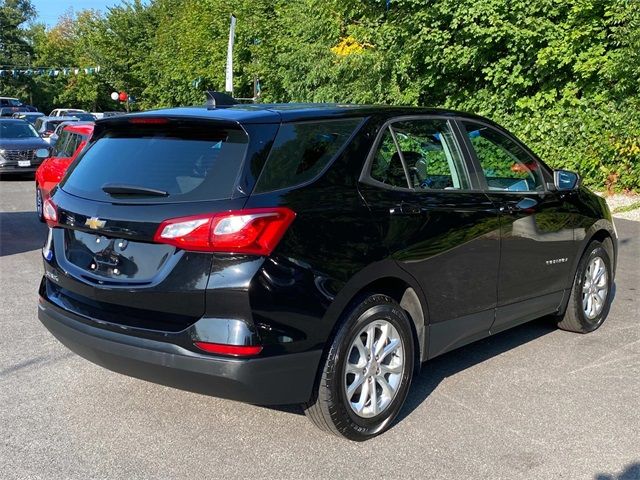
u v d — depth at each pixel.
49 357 5.08
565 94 13.02
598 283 5.88
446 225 4.18
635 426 4.03
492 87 14.11
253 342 3.25
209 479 3.38
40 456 3.59
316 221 3.48
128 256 3.55
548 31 12.54
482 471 3.49
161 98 35.50
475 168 4.62
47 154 11.65
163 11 36.19
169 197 3.46
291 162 3.55
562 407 4.29
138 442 3.77
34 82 67.19
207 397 4.40
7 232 10.70
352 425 3.70
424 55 14.28
